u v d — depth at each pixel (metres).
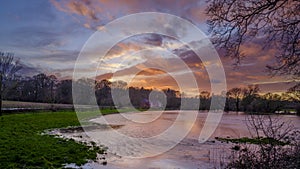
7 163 12.09
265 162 8.17
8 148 15.25
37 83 75.25
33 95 74.06
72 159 13.87
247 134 27.70
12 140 18.27
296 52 8.88
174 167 13.18
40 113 46.38
